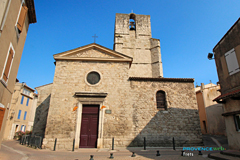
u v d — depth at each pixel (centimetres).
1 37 770
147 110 1538
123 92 1545
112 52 1644
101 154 1092
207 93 2627
